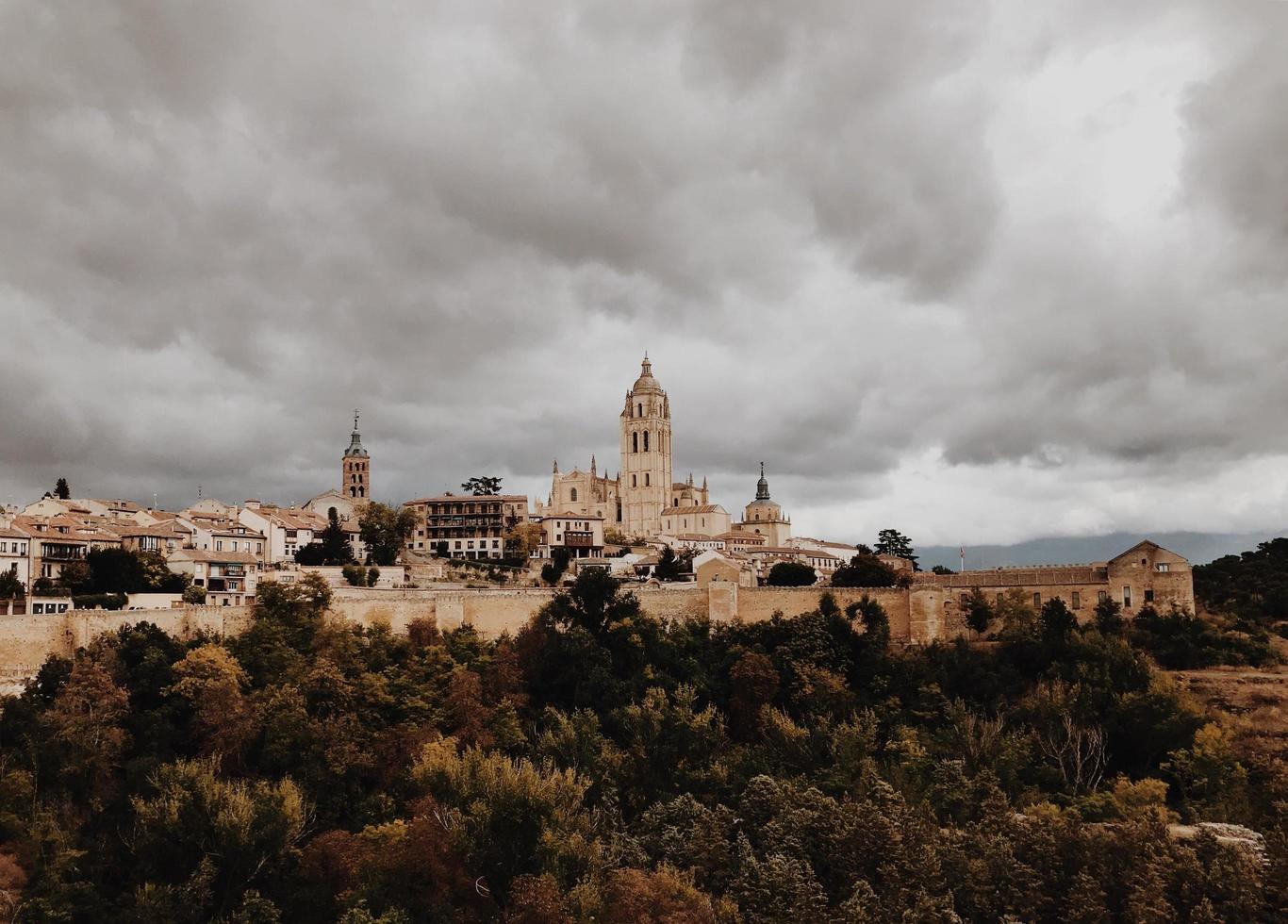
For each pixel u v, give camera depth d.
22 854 97.19
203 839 100.69
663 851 107.94
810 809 110.88
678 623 162.25
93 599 150.38
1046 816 107.19
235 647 137.38
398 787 119.75
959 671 144.00
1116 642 142.75
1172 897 94.25
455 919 98.00
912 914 93.44
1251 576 197.38
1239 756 123.19
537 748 128.62
